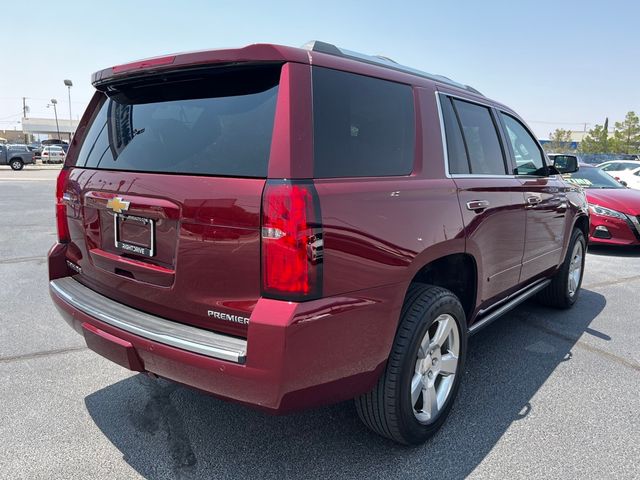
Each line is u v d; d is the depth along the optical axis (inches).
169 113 96.8
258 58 82.9
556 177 182.5
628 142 2341.3
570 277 203.0
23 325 175.2
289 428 113.8
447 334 110.5
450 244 107.6
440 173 111.1
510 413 121.8
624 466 101.7
